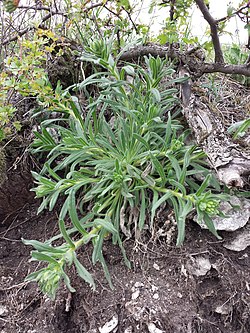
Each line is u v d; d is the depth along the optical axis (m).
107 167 1.88
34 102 2.19
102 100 1.88
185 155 1.70
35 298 1.92
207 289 1.82
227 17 2.01
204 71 2.18
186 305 1.78
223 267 1.83
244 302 1.78
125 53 2.34
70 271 1.93
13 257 2.11
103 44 2.00
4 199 2.14
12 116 2.03
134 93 2.08
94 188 1.87
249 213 1.88
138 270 1.89
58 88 1.98
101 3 2.30
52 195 1.79
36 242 1.56
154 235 1.92
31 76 1.82
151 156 1.71
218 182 1.86
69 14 2.27
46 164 1.80
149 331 1.72
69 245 1.62
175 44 2.33
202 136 1.86
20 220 2.23
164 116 2.10
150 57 1.94
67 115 2.23
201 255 1.86
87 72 2.32
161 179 1.79
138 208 1.92
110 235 1.96
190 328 1.72
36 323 1.86
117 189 1.87
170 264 1.87
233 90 2.51
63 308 1.86
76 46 2.31
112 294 1.84
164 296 1.79
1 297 1.96
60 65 2.27
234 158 1.80
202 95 2.18
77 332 1.84
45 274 1.50
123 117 2.09
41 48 2.12
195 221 1.91
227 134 1.94
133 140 1.87
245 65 2.15
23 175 2.12
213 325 1.78
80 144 1.86
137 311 1.75
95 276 1.90
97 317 1.79
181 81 1.99
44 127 1.97
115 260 1.93
